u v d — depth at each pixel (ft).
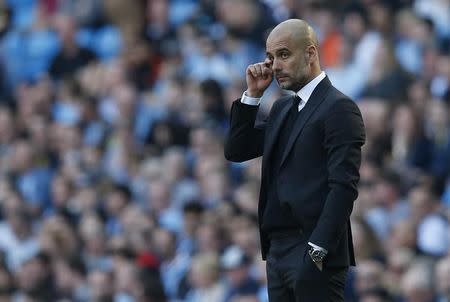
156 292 144.36
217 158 162.09
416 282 124.57
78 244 163.53
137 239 152.05
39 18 222.28
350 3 175.52
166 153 171.83
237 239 136.98
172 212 159.43
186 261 147.23
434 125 152.46
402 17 171.83
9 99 215.10
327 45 175.22
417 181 144.25
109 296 148.97
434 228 134.10
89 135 189.06
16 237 173.06
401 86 162.20
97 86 199.21
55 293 159.02
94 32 215.51
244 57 182.29
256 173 153.99
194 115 175.32
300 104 77.77
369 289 125.80
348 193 74.69
